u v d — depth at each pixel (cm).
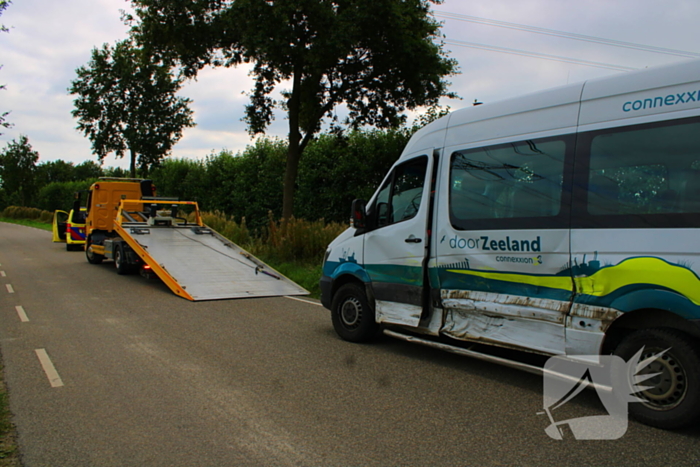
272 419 445
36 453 379
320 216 2725
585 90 487
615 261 447
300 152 2177
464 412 462
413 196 641
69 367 595
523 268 518
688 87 419
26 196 5931
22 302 1032
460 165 589
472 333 570
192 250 1316
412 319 632
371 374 576
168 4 1830
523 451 383
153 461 367
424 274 618
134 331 781
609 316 449
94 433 414
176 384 537
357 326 716
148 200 1471
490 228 550
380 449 386
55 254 2122
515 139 538
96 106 3222
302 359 635
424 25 1998
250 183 3206
